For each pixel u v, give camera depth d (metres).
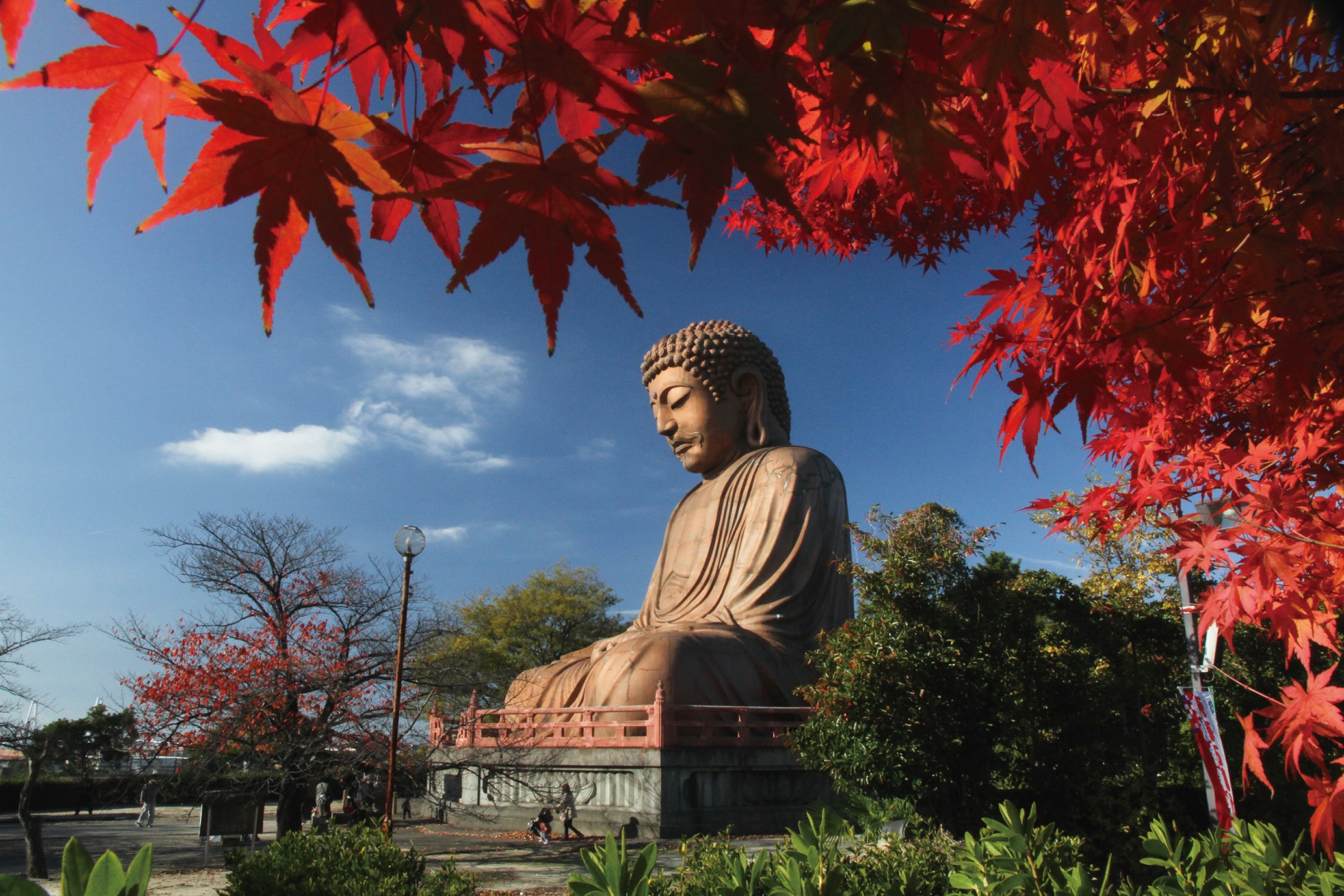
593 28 2.11
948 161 2.77
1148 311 3.47
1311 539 3.89
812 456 27.03
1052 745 14.12
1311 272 3.45
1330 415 4.11
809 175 3.94
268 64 2.21
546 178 2.33
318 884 8.57
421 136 2.38
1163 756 16.59
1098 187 3.53
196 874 16.09
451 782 23.69
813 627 24.67
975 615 14.16
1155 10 2.98
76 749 33.16
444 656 21.20
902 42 2.15
